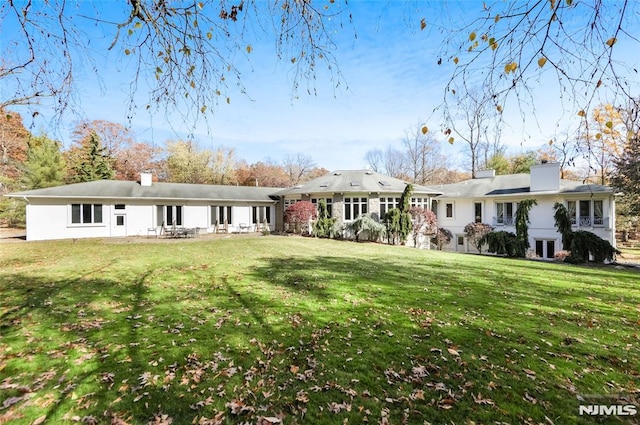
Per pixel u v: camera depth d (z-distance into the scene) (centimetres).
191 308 601
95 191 2062
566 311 616
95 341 452
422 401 324
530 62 274
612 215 1814
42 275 873
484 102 304
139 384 349
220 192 2555
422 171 4456
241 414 305
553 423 291
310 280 842
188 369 381
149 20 327
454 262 1266
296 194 2422
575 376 371
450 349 436
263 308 603
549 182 1934
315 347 443
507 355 421
